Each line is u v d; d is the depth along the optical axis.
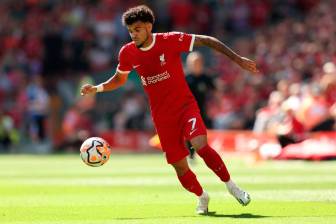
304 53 91.19
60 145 92.69
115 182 44.88
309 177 46.47
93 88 28.77
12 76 100.31
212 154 27.31
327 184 41.03
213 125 85.31
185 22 106.19
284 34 97.88
